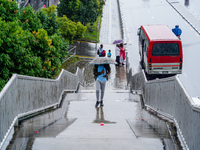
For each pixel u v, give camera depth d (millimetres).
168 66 20703
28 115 8672
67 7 36312
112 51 34031
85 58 31172
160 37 20781
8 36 11195
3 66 10898
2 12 13719
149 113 10391
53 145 5578
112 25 44562
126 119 9414
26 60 11992
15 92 6973
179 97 6746
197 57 26938
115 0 60562
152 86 10953
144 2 54406
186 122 5934
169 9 48562
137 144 5684
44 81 10227
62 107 12195
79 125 8141
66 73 15453
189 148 5629
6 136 5844
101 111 11258
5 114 5992
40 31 14078
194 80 21703
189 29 36906
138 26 41562
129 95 16281
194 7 49250
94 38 38469
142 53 25578
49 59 15281
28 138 5938
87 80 25172
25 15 15094
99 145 5613
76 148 5438
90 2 37000
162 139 6020
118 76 24531
